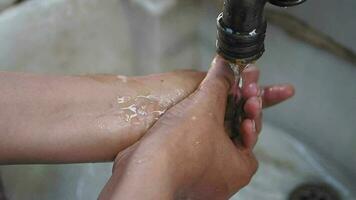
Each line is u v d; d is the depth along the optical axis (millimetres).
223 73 673
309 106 844
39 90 668
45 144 658
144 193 590
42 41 827
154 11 843
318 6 778
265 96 726
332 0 765
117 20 865
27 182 796
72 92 674
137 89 689
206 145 643
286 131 883
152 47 873
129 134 672
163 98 688
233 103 689
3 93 659
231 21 604
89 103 674
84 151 667
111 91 684
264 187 850
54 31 830
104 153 672
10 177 785
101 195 598
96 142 667
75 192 799
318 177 852
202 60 915
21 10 802
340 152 839
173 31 872
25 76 674
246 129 685
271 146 879
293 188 848
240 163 683
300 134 871
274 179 855
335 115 823
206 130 645
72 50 854
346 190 836
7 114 654
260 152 877
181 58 902
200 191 664
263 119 897
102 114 672
